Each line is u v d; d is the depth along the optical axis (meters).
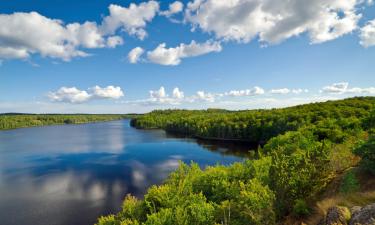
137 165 65.69
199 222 20.88
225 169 32.94
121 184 50.12
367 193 15.51
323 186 19.45
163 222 19.92
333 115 84.06
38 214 37.47
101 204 40.47
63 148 96.06
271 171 21.53
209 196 27.75
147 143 106.12
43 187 48.97
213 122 130.88
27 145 105.81
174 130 166.00
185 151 85.44
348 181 16.94
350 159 23.86
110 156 78.69
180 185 26.38
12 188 48.59
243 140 112.06
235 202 21.92
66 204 40.75
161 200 24.19
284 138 47.62
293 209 18.09
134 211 23.94
